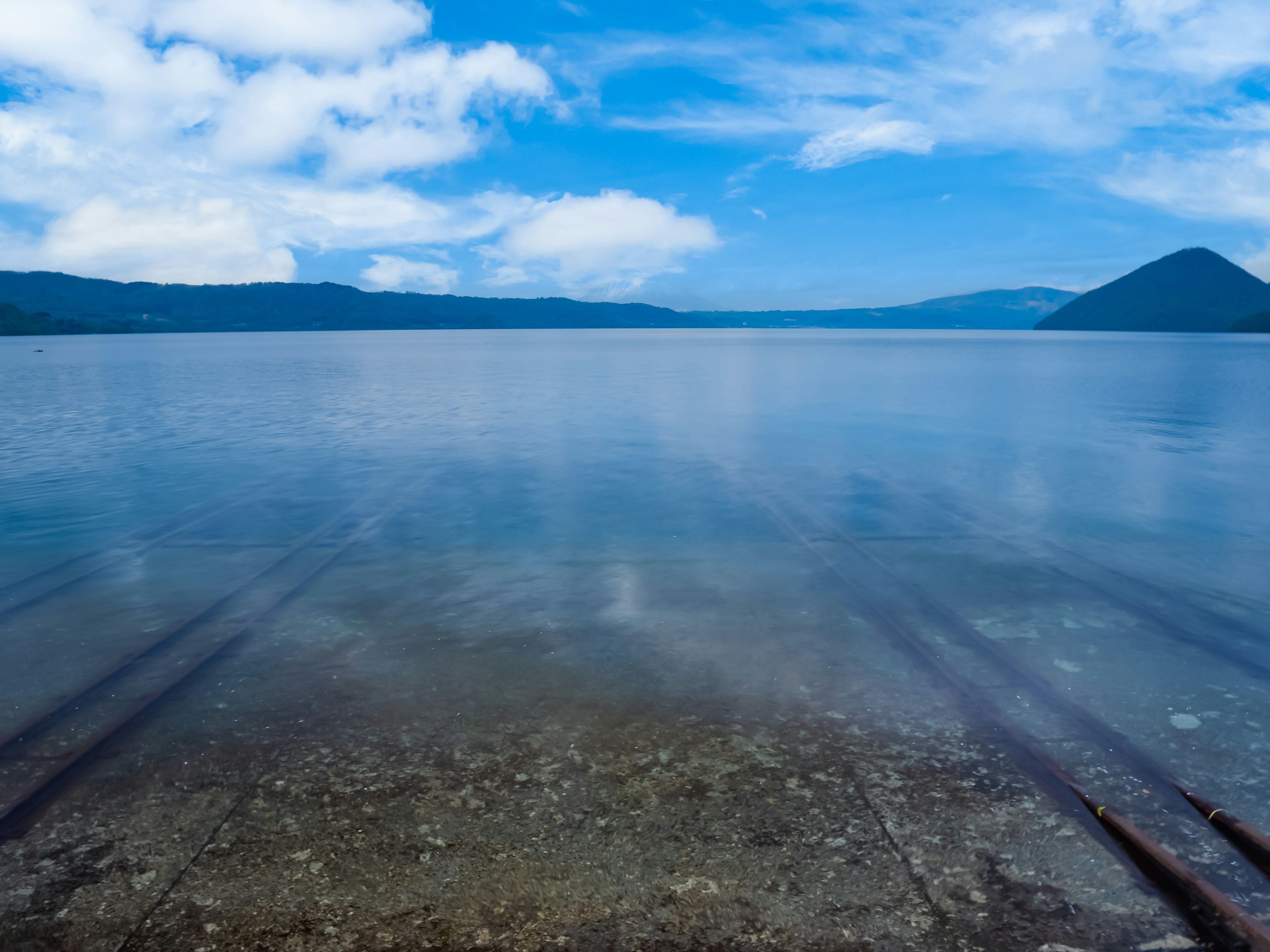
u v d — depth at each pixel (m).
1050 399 19.27
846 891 2.09
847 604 4.68
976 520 6.91
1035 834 2.35
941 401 18.92
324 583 5.17
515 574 5.34
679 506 7.54
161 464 10.07
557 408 17.38
